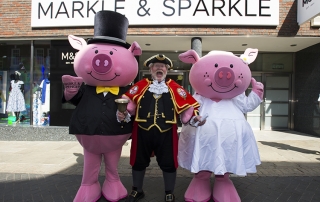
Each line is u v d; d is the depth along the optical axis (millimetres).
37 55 7629
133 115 2912
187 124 2807
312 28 6836
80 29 7105
